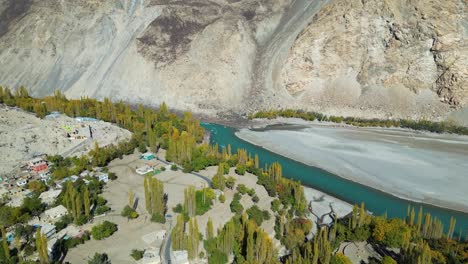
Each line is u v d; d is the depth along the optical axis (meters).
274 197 118.06
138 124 171.12
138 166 137.38
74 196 99.06
